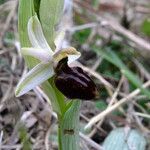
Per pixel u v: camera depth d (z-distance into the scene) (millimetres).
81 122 82
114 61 90
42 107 83
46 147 72
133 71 103
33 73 51
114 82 91
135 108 88
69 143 55
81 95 51
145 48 104
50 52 52
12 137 74
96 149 76
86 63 100
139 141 73
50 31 53
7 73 90
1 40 98
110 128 83
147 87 95
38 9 53
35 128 78
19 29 53
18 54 94
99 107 86
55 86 53
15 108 78
